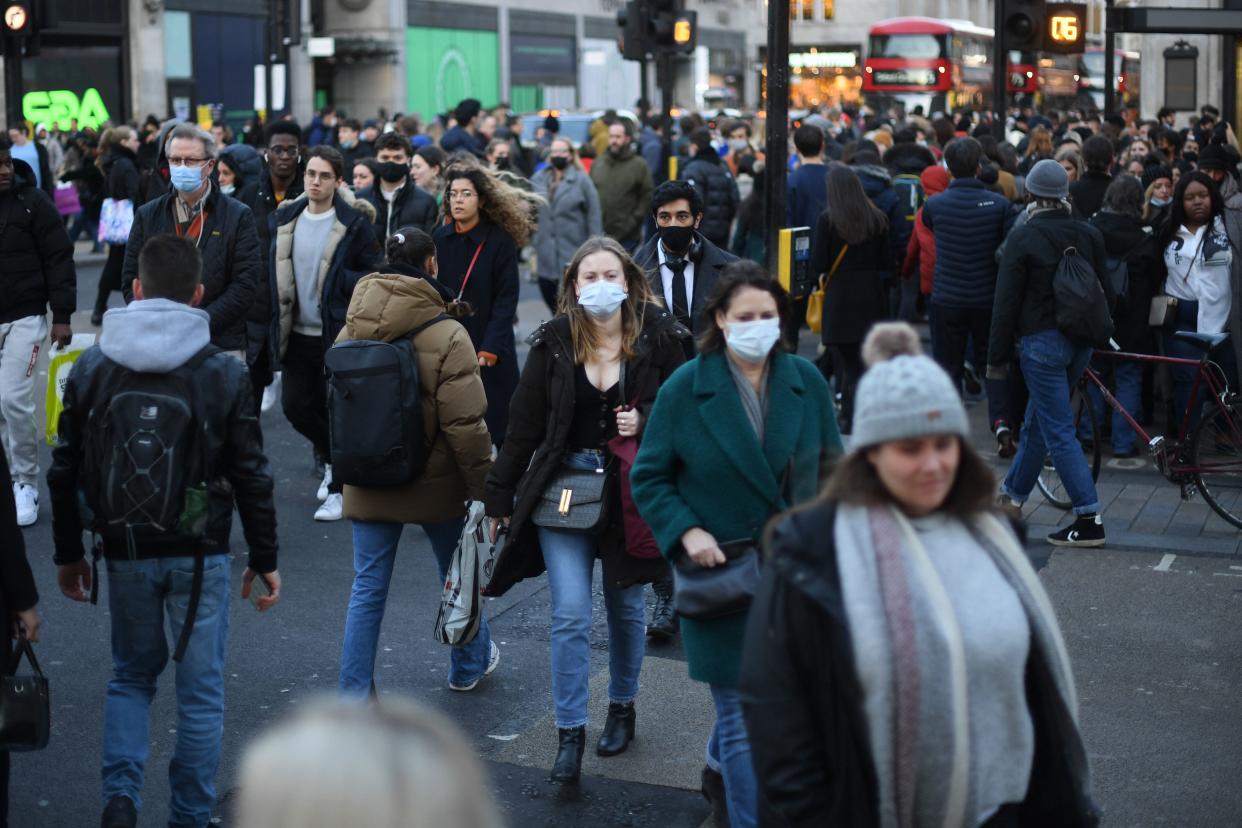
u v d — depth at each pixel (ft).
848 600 23.09
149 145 175.63
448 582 46.39
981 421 92.79
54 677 51.83
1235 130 193.88
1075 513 67.26
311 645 55.16
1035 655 23.98
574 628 42.19
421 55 403.95
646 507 35.63
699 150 117.91
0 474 34.94
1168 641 54.49
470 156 100.12
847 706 23.22
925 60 357.00
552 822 40.42
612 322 42.04
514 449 42.96
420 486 45.75
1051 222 64.75
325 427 71.87
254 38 338.75
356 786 12.10
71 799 42.29
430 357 45.32
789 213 100.58
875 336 25.03
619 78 511.40
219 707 38.22
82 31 291.58
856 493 23.82
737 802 34.91
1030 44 119.96
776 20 76.02
